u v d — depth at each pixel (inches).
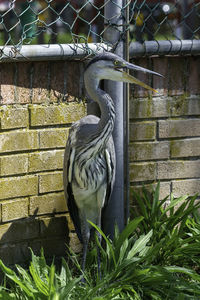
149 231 165.5
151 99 178.4
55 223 167.6
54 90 161.6
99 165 156.3
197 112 186.7
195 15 232.1
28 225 162.2
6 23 266.2
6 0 270.2
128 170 170.1
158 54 174.7
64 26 273.0
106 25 163.6
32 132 158.7
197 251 161.2
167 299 145.2
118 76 152.2
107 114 150.7
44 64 158.4
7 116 153.3
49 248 167.9
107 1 161.9
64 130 164.7
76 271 170.2
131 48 168.4
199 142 188.2
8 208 157.0
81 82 166.2
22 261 162.7
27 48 150.2
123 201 170.9
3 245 158.1
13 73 153.3
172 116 182.9
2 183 154.9
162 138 182.1
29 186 160.6
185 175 187.8
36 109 158.4
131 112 175.8
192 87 185.0
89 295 133.8
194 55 183.5
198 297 145.5
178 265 165.2
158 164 182.7
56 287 130.0
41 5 273.6
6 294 130.6
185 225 176.4
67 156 154.6
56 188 166.1
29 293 131.2
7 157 155.0
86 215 167.2
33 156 160.1
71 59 161.9
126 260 148.0
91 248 174.2
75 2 272.1
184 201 179.5
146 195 175.6
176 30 247.9
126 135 167.5
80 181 156.6
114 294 135.8
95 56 152.0
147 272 147.4
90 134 151.5
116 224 162.6
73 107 165.6
